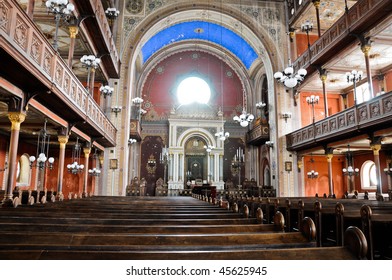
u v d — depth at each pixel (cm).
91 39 1387
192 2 2109
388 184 1891
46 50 816
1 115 1204
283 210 806
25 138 1683
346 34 1406
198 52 2819
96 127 1384
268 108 2291
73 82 1055
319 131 1706
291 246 311
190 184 2466
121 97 1938
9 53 621
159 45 2580
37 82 789
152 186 2555
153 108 2723
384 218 434
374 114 1277
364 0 1288
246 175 2655
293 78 1212
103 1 1706
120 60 1978
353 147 1823
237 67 2803
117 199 1279
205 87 2792
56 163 1970
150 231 373
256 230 384
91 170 1686
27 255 230
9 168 823
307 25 1878
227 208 769
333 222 622
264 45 2152
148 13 2077
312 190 2136
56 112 1098
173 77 2789
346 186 2206
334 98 2236
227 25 2270
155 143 2652
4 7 606
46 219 471
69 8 904
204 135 2608
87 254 235
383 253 521
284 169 2042
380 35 1389
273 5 2222
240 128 2736
